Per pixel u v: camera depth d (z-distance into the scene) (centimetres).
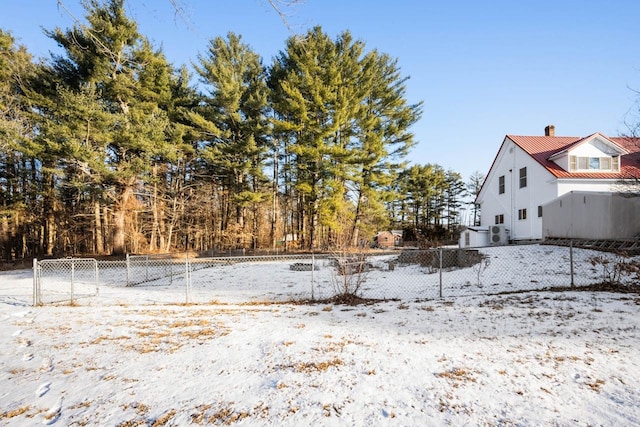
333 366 402
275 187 3075
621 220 1238
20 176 2666
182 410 308
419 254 1547
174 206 2977
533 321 566
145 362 430
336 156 2505
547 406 305
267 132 2702
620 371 372
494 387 342
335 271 1347
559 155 1820
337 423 283
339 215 2497
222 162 2675
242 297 953
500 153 2228
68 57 2127
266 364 414
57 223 2828
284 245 3219
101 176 2133
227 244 3164
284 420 288
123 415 303
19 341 534
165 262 1995
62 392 351
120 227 2341
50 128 1877
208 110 2605
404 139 2881
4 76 1623
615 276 852
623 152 1791
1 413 311
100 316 709
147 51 2008
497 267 1175
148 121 2145
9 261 2373
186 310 762
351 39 2680
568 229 1484
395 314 662
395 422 283
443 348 455
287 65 2784
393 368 392
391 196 2823
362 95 2555
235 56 2803
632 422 278
